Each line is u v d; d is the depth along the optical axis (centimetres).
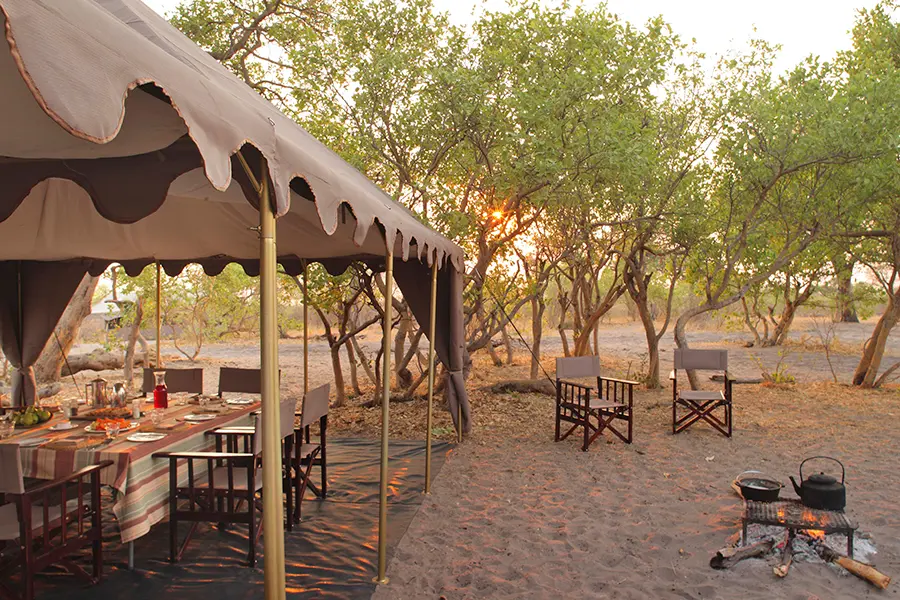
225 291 1686
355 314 999
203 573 367
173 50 207
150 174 269
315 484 550
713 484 546
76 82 108
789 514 389
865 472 577
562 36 750
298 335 2241
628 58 722
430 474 561
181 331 2231
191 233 568
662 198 945
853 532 388
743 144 904
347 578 371
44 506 321
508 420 825
